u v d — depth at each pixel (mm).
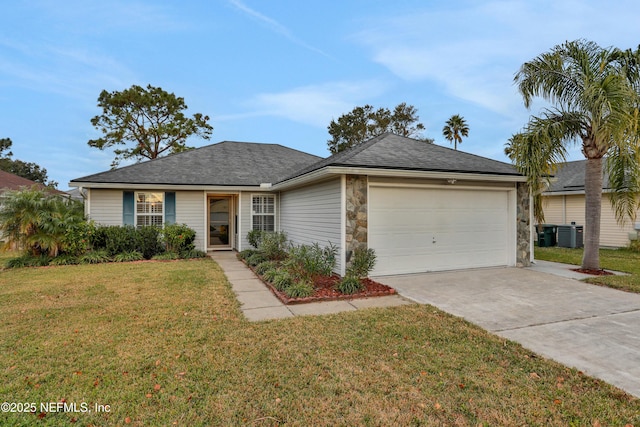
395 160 8250
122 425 2623
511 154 8664
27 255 9891
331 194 8242
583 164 17609
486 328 4703
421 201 8539
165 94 25375
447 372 3445
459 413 2783
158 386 3146
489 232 9281
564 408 2834
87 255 10148
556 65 8109
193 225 12648
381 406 2879
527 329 4656
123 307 5555
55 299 6004
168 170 12930
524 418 2707
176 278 7836
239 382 3246
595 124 7410
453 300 6121
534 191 8922
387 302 6008
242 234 13102
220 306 5656
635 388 3125
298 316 5195
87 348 3947
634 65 7832
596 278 7680
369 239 7992
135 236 10906
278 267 8523
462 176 8117
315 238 9305
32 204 9547
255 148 16938
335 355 3832
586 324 4836
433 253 8656
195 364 3588
